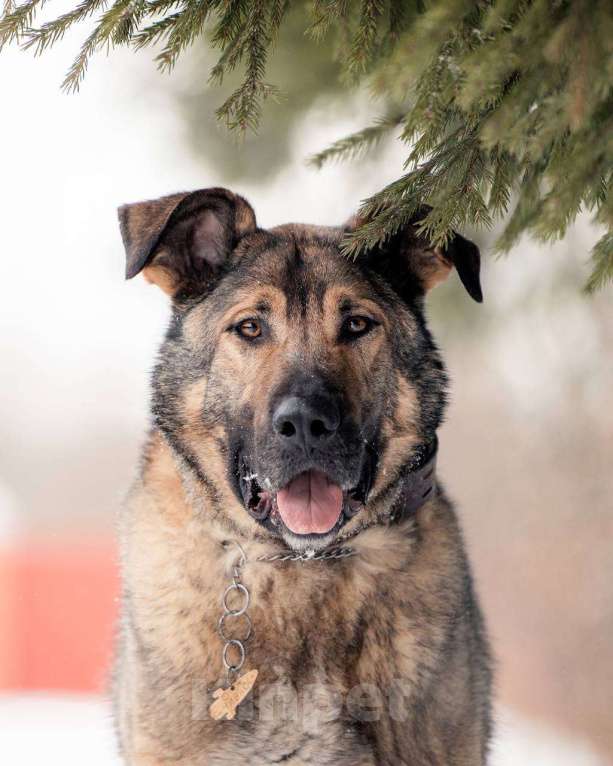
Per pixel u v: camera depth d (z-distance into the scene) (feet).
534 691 44.50
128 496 25.53
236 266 25.02
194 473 24.02
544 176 19.06
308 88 35.42
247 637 23.12
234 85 39.42
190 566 23.45
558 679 44.55
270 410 22.57
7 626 53.06
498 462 60.85
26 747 37.55
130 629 23.65
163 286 25.46
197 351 24.53
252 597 23.21
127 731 23.35
